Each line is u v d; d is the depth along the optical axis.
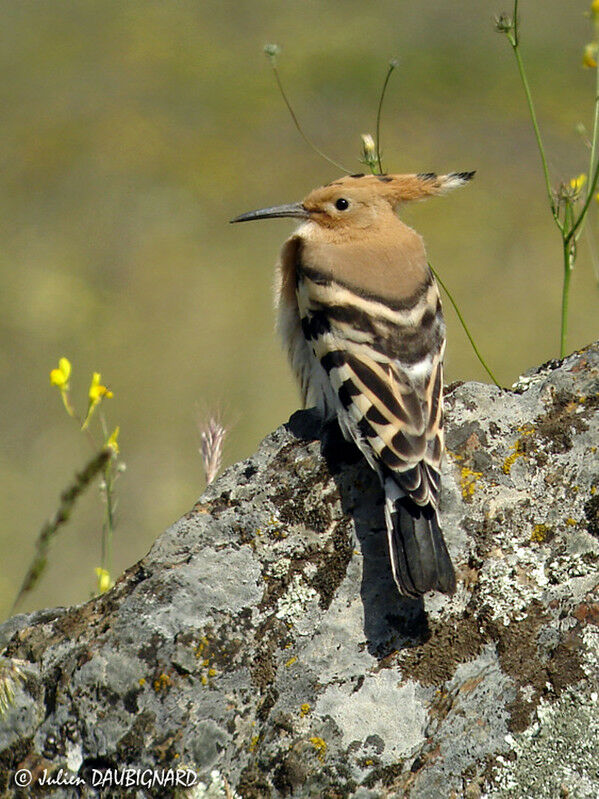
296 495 8.82
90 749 7.94
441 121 27.27
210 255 23.75
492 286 22.61
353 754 7.68
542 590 8.13
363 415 8.97
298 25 31.53
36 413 20.80
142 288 23.31
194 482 19.00
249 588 8.38
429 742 7.68
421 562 8.09
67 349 22.00
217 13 31.97
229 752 7.84
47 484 19.19
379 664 8.02
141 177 25.83
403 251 10.33
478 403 9.13
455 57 29.67
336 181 10.89
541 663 7.83
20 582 16.78
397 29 30.92
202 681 8.01
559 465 8.72
